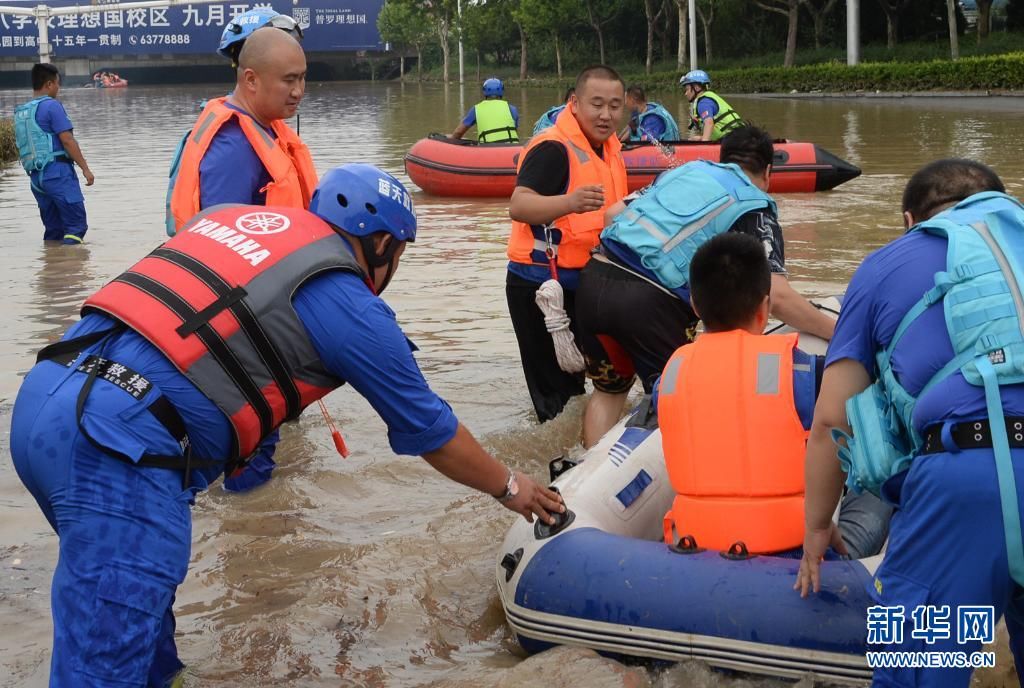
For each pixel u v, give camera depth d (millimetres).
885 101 29656
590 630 3229
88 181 11336
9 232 12289
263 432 2945
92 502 2699
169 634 3248
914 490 2447
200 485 2943
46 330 7566
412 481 4953
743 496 3229
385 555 4148
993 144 17219
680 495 3371
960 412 2379
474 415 5805
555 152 5395
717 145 13102
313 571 4055
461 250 10391
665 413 3389
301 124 29953
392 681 3291
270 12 5047
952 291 2449
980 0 38000
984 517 2350
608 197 5551
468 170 14375
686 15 47250
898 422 2545
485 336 7277
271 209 3070
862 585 2994
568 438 5469
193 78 86812
